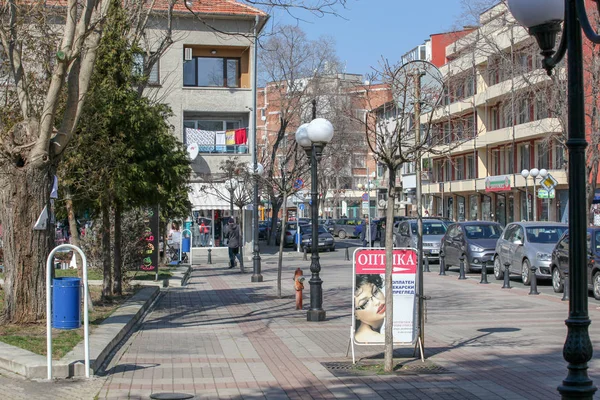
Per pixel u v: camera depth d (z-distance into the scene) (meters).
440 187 59.84
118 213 18.20
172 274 26.92
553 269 20.25
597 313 15.35
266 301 18.83
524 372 9.55
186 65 43.53
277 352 11.23
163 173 17.56
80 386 8.54
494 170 54.19
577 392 5.51
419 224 10.60
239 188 35.66
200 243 45.12
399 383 8.98
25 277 11.90
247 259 40.09
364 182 79.50
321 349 11.52
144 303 16.70
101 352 9.94
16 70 12.12
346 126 47.81
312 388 8.71
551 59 6.15
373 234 47.25
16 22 13.29
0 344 10.20
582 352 5.53
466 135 17.94
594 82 28.66
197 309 17.06
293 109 46.94
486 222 27.83
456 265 27.52
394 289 10.41
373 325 10.37
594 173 29.77
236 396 8.27
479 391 8.50
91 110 15.30
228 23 42.16
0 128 12.12
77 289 9.10
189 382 8.96
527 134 44.38
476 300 18.31
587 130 30.50
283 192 22.20
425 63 10.82
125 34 16.81
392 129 11.22
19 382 8.61
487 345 11.66
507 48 36.28
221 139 43.62
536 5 5.99
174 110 42.59
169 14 16.89
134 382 8.89
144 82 16.91
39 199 11.94
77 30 11.83
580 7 5.52
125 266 22.08
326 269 31.52
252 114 41.50
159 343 11.99
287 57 47.12
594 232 18.81
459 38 35.06
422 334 10.50
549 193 32.78
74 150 15.09
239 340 12.38
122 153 16.28
